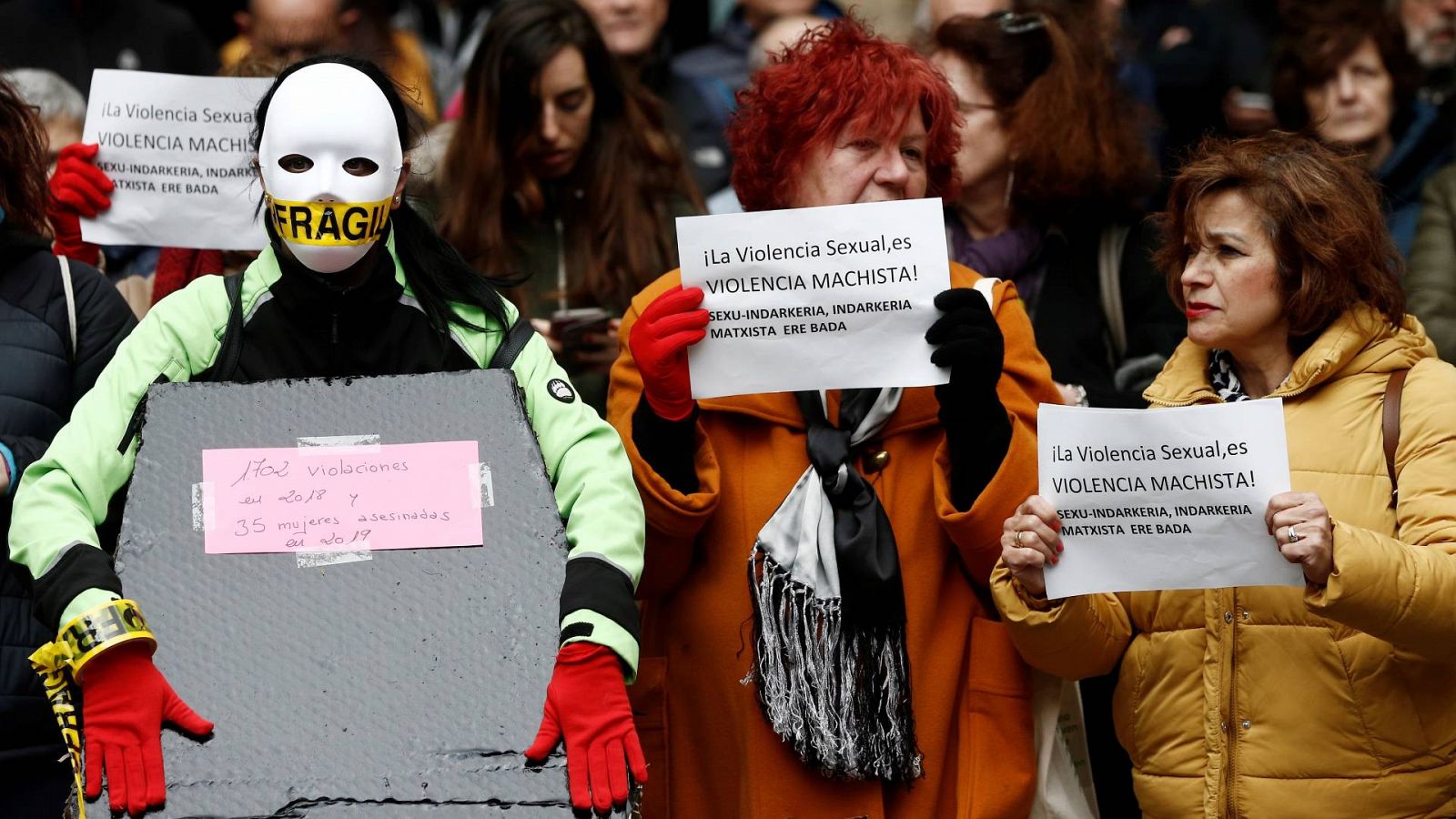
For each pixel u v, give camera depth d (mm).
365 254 4191
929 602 4824
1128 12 9594
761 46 8836
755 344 4570
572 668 3818
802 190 4949
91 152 5680
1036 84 6359
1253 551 4348
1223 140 4906
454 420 4051
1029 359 4969
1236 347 4770
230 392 4043
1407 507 4473
